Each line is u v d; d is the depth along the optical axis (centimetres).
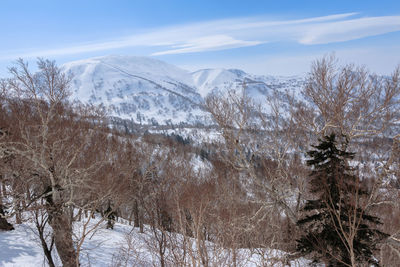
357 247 1195
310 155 1323
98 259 1797
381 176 1431
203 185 1588
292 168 1820
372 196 1413
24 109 1691
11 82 1534
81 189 1850
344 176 1218
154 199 1188
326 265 1231
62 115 1775
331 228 1230
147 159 2741
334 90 1606
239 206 1639
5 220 1908
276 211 1727
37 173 1572
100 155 2039
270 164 1858
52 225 1460
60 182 1535
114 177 1919
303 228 1416
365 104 1574
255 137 1781
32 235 1877
